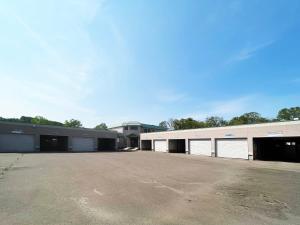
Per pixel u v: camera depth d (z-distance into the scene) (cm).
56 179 1201
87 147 4819
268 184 1201
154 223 620
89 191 959
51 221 614
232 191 1026
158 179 1290
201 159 2819
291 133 2448
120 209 734
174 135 4306
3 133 3566
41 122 8056
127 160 2455
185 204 805
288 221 652
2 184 1052
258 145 2998
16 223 595
